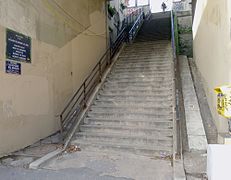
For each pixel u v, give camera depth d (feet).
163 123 18.78
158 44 34.96
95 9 31.17
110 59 32.45
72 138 18.92
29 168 14.07
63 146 17.89
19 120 17.47
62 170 13.80
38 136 19.47
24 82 17.97
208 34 22.06
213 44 19.63
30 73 18.60
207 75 22.56
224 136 13.33
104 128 19.56
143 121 19.31
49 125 20.90
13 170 13.78
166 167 13.93
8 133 16.48
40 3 19.97
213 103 19.52
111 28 39.81
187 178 12.17
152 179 12.39
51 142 19.22
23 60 17.84
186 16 49.80
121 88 25.05
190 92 23.93
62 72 22.94
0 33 15.80
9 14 16.60
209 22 21.52
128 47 36.09
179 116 18.51
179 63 31.50
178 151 15.20
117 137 18.16
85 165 14.56
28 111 18.37
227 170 10.48
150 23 54.19
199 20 28.50
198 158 14.84
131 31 44.09
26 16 18.26
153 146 16.93
